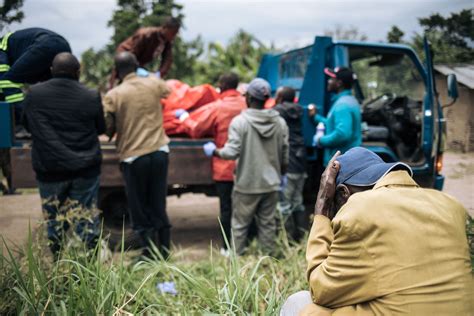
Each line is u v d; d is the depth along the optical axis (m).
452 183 4.04
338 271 1.66
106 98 3.85
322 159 5.05
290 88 4.72
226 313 2.39
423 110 4.67
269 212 4.12
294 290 2.93
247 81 12.36
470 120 4.13
